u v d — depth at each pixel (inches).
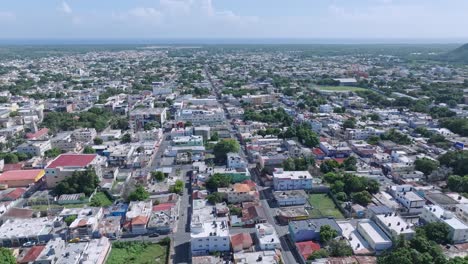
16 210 7711.6
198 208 7647.6
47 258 5816.9
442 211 7126.0
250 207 7731.3
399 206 7760.8
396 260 5364.2
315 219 6993.1
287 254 6363.2
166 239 6722.4
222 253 6309.1
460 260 5393.7
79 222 6978.4
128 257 6284.5
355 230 6894.7
